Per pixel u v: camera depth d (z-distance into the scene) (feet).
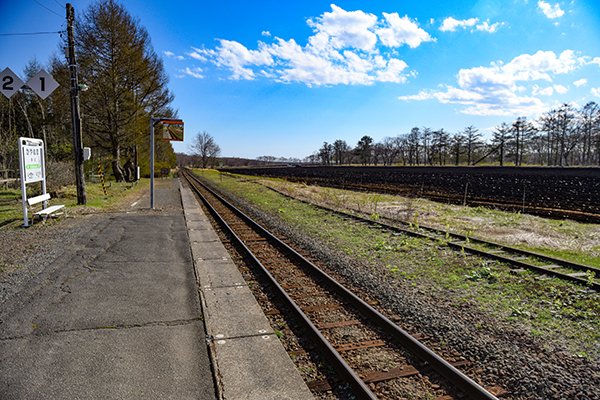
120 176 112.47
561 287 22.36
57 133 124.16
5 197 58.13
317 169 206.90
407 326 17.61
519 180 80.89
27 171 38.40
